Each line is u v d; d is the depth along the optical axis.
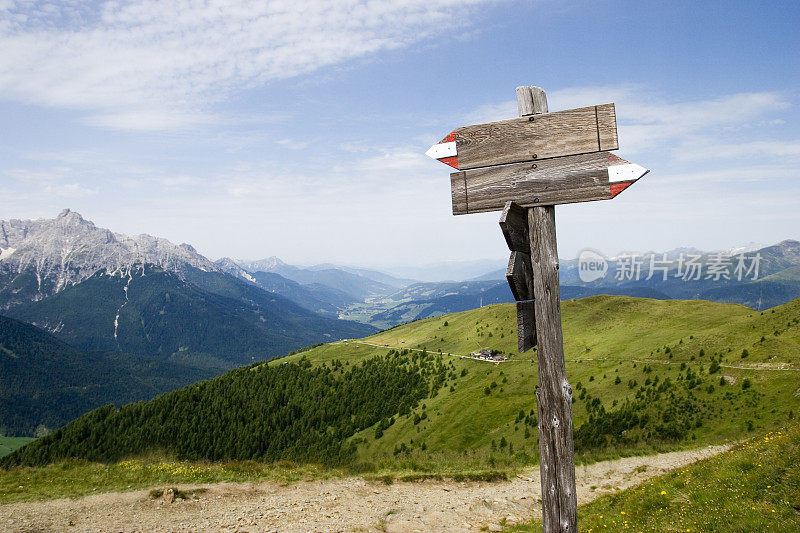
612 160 6.14
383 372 166.50
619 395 86.75
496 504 18.97
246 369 195.12
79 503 17.98
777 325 89.19
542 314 6.36
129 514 16.91
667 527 11.50
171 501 18.28
